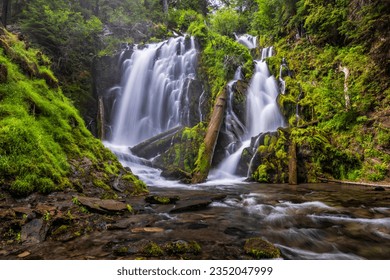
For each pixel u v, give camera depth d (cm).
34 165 454
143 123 1673
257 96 1503
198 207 536
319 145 1009
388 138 952
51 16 1449
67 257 279
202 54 1681
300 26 1728
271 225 425
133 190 626
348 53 1340
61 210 389
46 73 810
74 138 656
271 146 1044
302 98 1355
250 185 900
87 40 1788
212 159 1162
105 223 388
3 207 375
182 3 3055
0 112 505
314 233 393
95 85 1683
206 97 1506
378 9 1089
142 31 2333
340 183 909
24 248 296
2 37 746
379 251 333
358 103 1145
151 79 1750
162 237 350
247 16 2705
